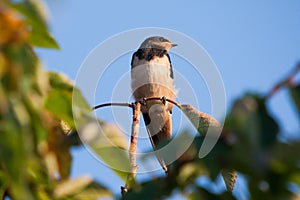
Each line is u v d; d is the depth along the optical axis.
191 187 3.65
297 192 3.35
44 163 3.60
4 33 3.12
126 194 3.73
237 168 3.40
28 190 3.20
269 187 3.31
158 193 3.66
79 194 3.71
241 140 3.29
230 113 3.38
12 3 3.44
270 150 3.20
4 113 3.01
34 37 3.86
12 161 3.01
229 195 3.64
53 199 3.67
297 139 3.30
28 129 3.09
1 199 3.78
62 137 3.82
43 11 3.46
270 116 3.26
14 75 3.09
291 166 3.29
